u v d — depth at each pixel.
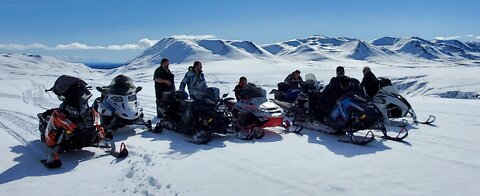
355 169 5.92
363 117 7.44
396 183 5.29
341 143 7.65
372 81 9.88
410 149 7.05
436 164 6.11
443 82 31.02
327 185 5.26
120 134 8.73
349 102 7.79
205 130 7.94
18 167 6.38
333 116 8.13
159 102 9.41
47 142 6.59
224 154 6.88
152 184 5.46
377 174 5.67
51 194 5.20
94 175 5.92
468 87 27.70
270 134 8.59
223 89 9.05
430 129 8.78
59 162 6.34
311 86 10.05
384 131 7.92
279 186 5.27
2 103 14.61
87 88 7.14
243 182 5.44
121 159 6.72
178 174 5.82
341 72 8.68
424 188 5.10
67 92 6.74
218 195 5.00
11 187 5.48
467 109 11.79
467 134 8.19
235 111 8.59
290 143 7.70
